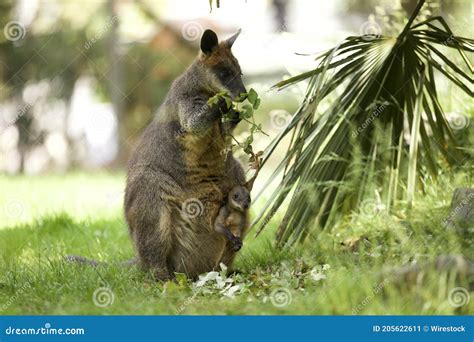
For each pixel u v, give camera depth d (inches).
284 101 1213.1
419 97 464.8
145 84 1478.8
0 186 1010.1
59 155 1537.9
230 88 466.0
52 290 408.5
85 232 641.6
